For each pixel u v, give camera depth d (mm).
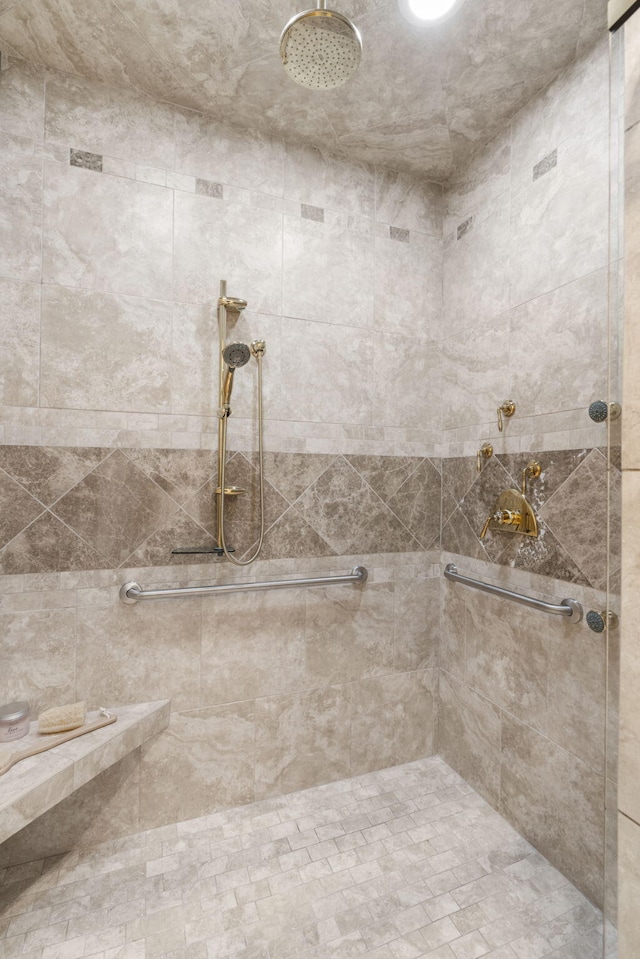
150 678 1569
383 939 1210
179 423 1595
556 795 1428
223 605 1655
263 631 1710
